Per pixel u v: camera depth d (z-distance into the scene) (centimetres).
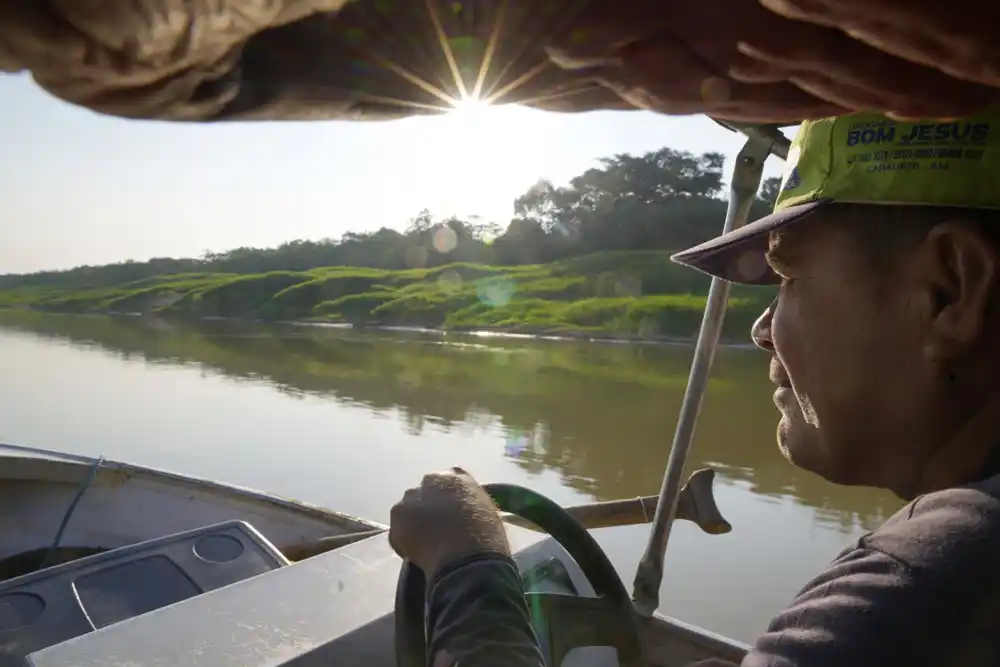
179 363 1820
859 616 68
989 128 75
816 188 85
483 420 1127
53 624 184
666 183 4069
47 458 420
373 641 130
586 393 1350
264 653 123
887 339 82
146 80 36
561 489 791
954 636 65
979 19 37
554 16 42
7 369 1723
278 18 36
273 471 869
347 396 1354
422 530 102
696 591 516
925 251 79
